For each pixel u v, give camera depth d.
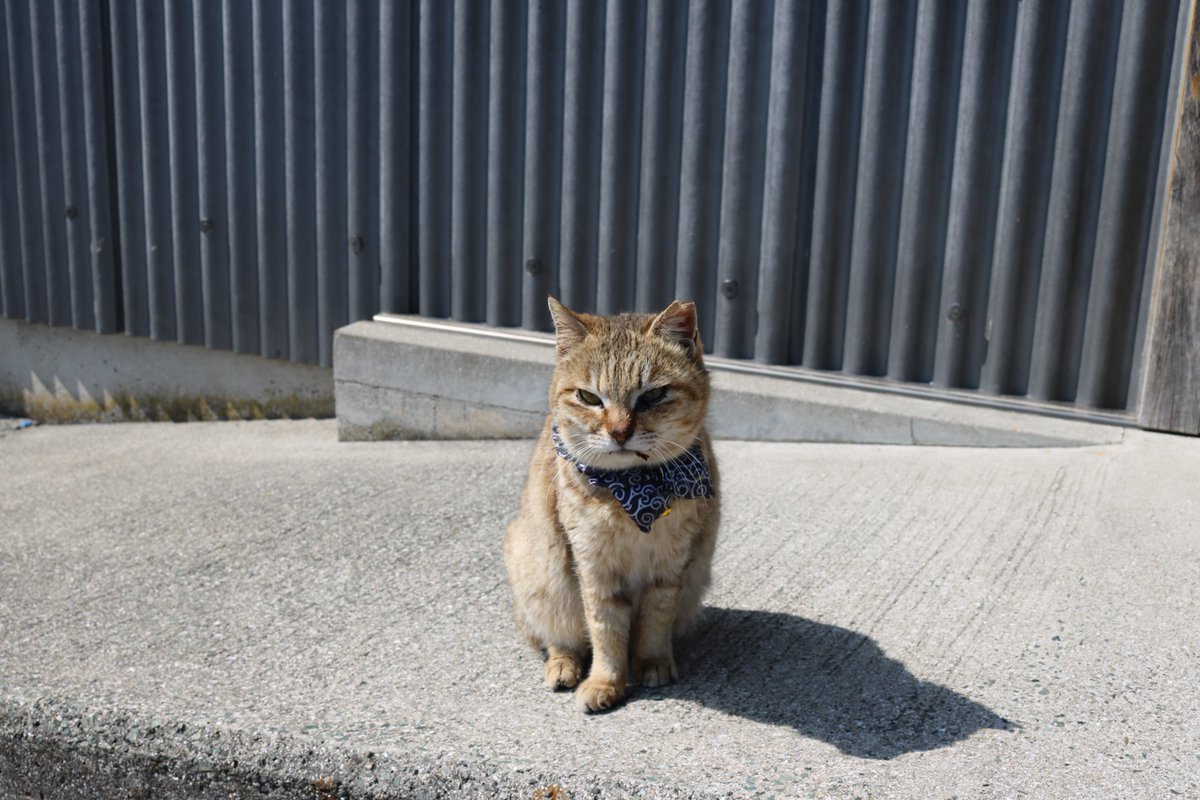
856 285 1.86
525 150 2.03
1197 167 1.64
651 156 1.94
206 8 2.25
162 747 1.16
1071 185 1.73
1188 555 1.38
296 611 1.40
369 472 1.89
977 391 1.83
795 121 1.84
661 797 1.03
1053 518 1.50
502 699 1.19
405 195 2.16
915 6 1.76
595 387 1.14
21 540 1.66
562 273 2.05
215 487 1.86
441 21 2.04
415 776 1.08
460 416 2.08
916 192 1.80
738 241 1.91
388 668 1.26
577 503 1.16
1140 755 1.05
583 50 1.95
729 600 1.36
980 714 1.12
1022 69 1.72
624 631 1.20
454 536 1.60
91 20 2.38
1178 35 1.65
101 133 2.45
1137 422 1.74
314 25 2.15
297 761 1.12
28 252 2.62
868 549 1.46
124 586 1.49
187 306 2.45
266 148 2.26
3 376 2.80
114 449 2.26
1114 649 1.21
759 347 1.94
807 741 1.10
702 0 1.86
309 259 2.29
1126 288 1.73
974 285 1.80
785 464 1.75
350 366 2.15
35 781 1.21
